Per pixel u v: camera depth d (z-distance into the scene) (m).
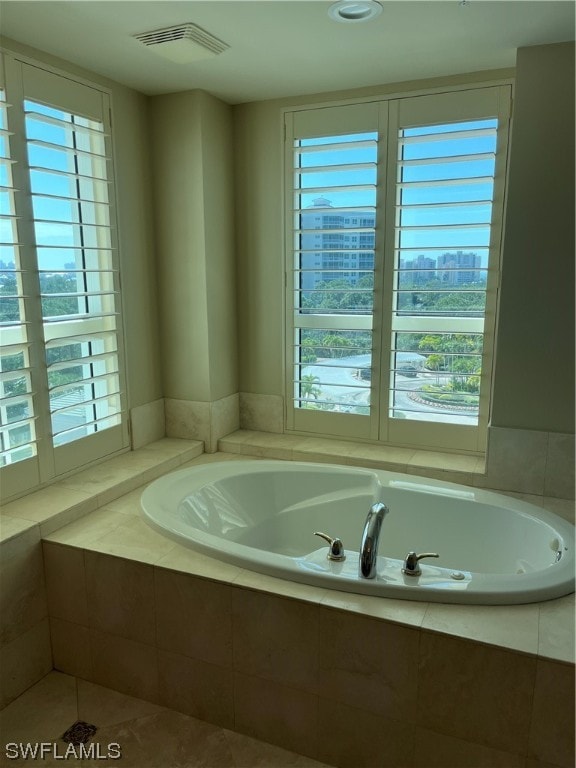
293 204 3.04
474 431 2.89
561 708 1.54
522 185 2.41
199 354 3.11
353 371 3.10
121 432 2.94
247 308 3.29
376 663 1.72
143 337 3.05
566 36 2.21
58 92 2.40
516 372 2.56
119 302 2.81
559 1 1.91
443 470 2.75
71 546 2.11
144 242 2.99
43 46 2.28
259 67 2.54
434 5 1.95
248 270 3.25
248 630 1.87
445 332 2.84
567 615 1.70
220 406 3.23
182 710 2.04
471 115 2.63
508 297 2.50
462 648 1.60
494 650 1.57
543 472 2.59
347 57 2.42
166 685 2.05
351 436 3.17
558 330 2.46
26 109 2.28
